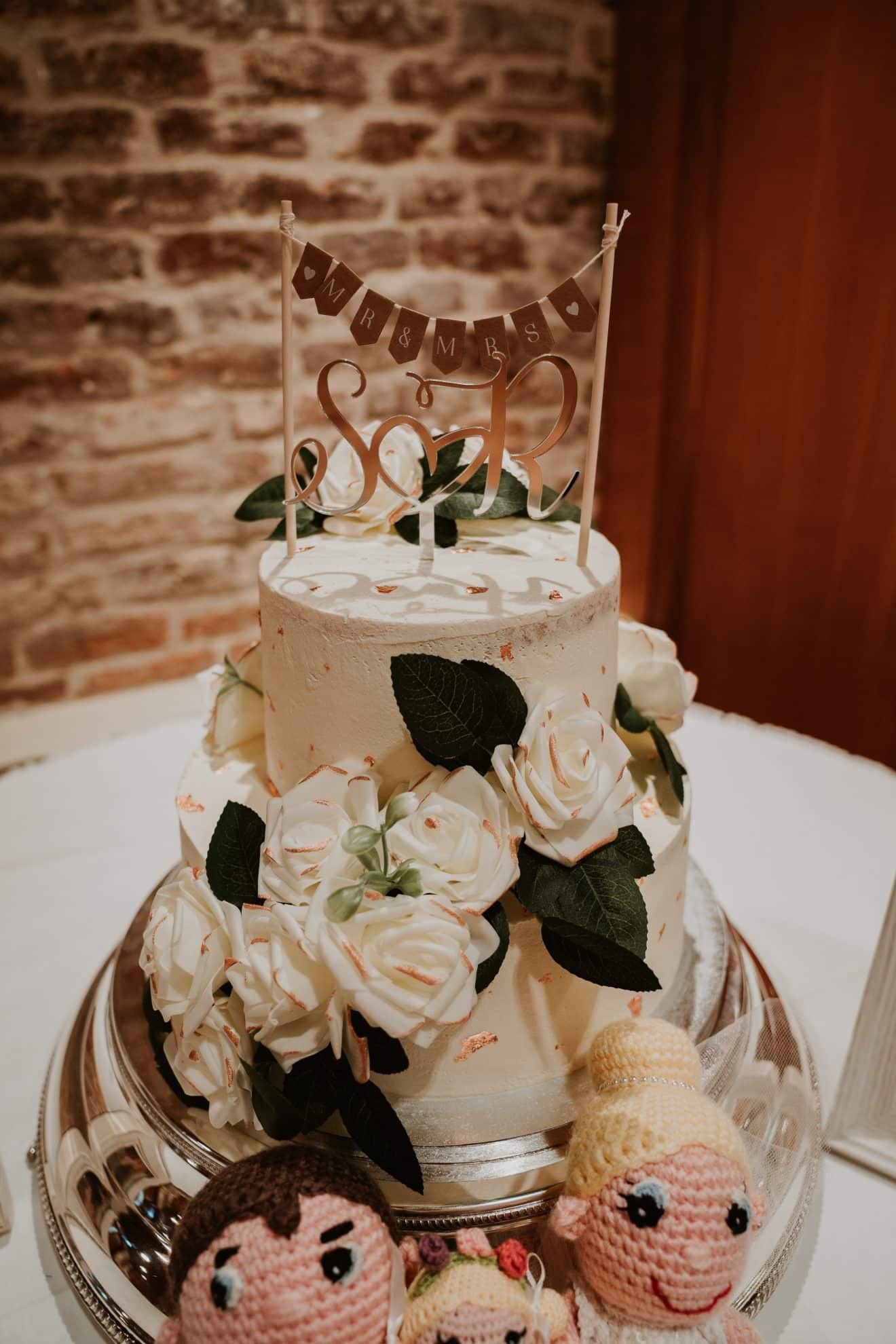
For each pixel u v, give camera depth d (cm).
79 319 183
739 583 210
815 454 187
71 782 156
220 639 221
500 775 71
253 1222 61
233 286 194
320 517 96
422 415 222
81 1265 77
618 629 94
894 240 164
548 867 73
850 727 196
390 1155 69
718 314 197
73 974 116
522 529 96
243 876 74
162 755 164
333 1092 71
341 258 201
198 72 177
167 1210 77
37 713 206
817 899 127
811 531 192
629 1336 65
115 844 140
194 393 198
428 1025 65
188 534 208
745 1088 82
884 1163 92
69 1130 87
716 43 182
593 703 83
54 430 189
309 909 65
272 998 65
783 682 207
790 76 171
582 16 202
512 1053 79
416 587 81
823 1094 97
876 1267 84
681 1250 61
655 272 207
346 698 78
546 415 231
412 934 64
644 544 228
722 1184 63
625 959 70
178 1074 74
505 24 197
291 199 192
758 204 183
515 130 206
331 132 191
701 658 225
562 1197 67
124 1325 73
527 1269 64
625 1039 72
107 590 205
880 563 182
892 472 175
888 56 156
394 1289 62
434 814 69
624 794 75
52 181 173
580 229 222
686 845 90
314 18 182
